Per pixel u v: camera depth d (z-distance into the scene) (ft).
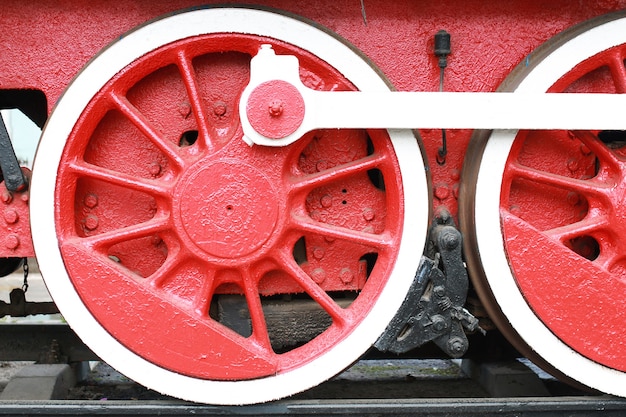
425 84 13.10
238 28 12.47
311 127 12.25
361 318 12.76
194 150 12.71
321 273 13.10
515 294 12.78
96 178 12.60
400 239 12.70
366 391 16.42
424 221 12.69
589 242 13.50
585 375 12.89
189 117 12.95
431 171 13.23
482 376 16.17
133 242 13.06
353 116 12.27
